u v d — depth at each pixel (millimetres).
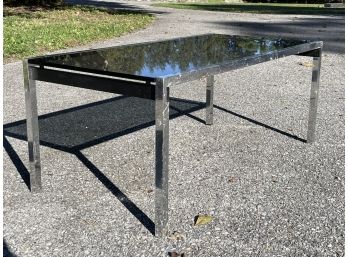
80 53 2822
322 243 2326
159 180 2289
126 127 4043
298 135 3873
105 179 3021
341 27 11102
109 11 13820
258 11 16125
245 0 26078
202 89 5371
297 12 15867
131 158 3367
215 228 2441
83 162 3283
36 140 2760
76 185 2928
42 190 2857
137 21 11211
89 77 2416
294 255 2225
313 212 2623
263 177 3066
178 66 2439
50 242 2316
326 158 3400
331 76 6066
